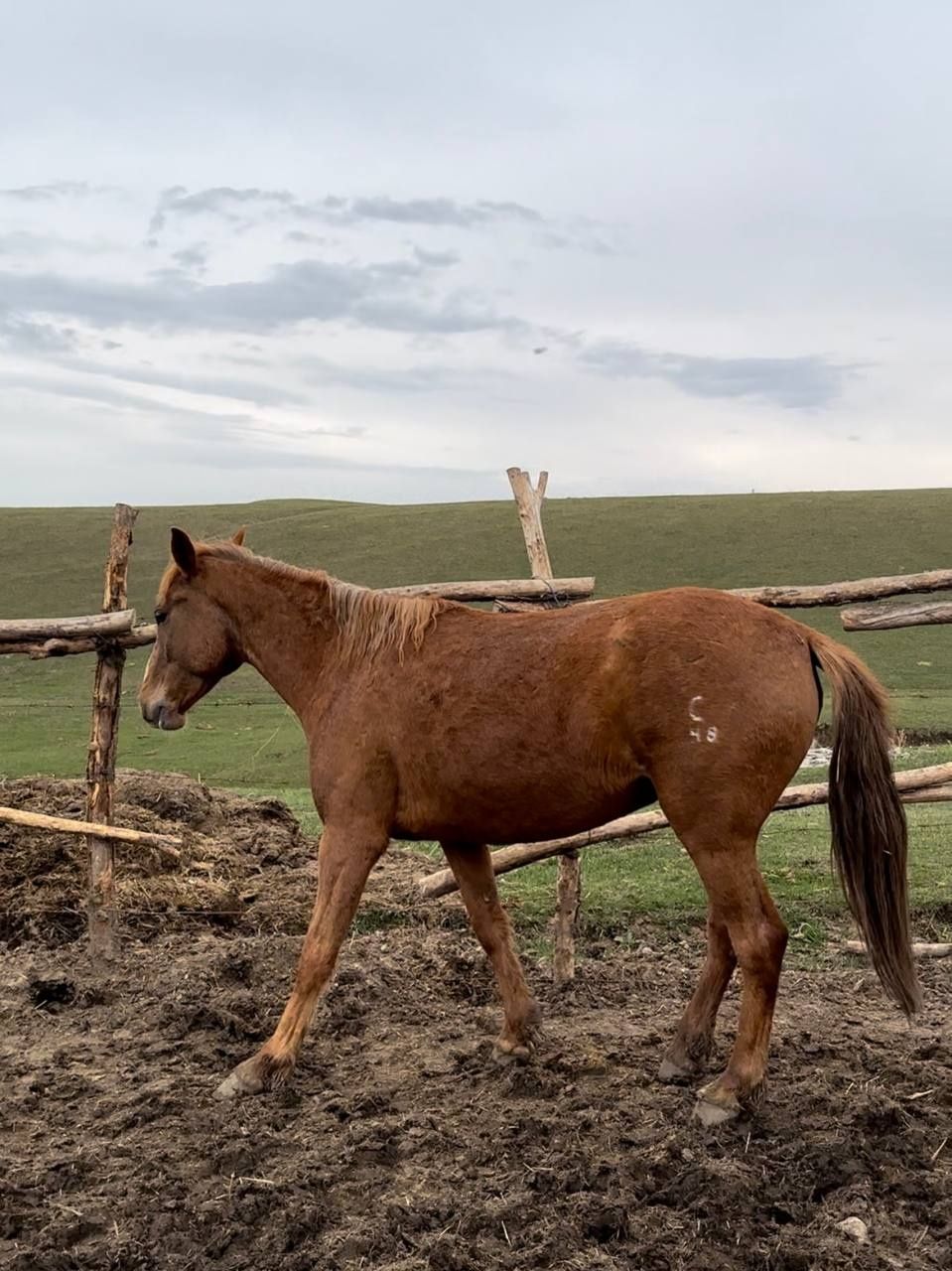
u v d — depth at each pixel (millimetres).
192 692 4859
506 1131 3840
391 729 4176
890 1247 3139
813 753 15766
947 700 23609
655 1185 3477
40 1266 3043
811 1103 3994
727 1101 3852
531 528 5957
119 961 5910
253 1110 4035
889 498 52656
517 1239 3180
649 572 42125
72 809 7594
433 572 43125
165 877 7074
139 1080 4383
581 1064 4434
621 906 6969
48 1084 4336
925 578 5445
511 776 3998
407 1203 3348
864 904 3869
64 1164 3602
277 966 5660
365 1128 3824
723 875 3791
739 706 3719
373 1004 5230
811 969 5973
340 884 4258
